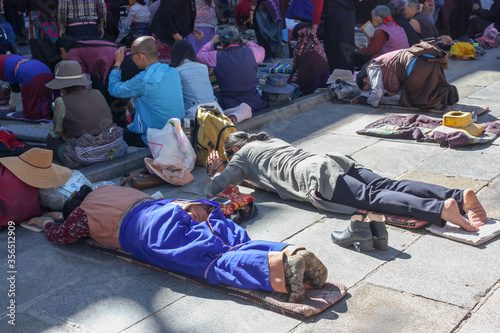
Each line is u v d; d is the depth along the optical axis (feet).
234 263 11.12
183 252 11.58
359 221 12.73
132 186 17.37
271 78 25.66
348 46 29.89
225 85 23.66
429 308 10.53
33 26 26.61
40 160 14.78
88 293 11.78
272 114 23.88
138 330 10.44
